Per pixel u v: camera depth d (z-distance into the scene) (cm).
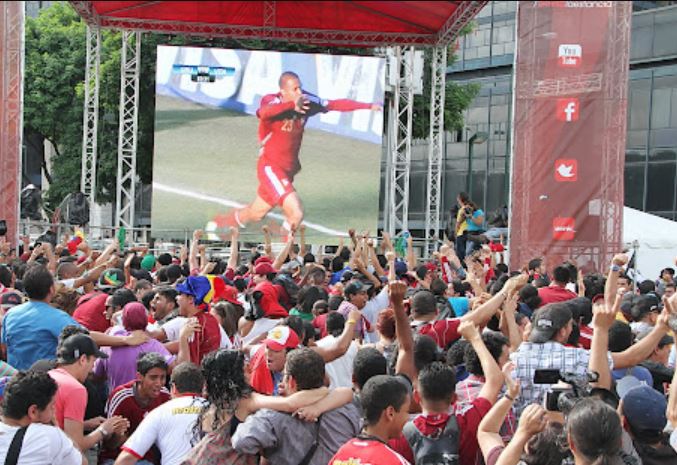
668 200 3150
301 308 763
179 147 1992
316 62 2011
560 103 1378
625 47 1372
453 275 1123
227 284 834
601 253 1379
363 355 464
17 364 597
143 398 537
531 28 1376
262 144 2008
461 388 488
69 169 2706
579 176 1380
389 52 2303
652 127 3203
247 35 2002
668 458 386
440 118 2069
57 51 2878
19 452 429
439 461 406
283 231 2019
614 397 396
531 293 776
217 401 431
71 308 704
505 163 3659
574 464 341
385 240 1034
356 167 2028
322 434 420
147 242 2044
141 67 2473
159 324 714
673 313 484
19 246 1538
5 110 1446
